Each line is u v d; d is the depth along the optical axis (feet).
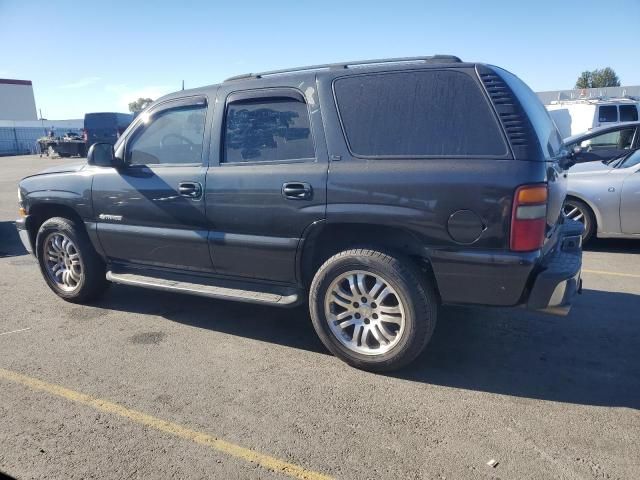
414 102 11.01
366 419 9.88
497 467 8.45
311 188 11.59
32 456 8.87
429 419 9.86
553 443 9.09
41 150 112.16
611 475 8.25
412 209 10.70
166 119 14.05
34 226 17.22
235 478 8.29
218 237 13.07
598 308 15.62
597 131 26.50
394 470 8.41
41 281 19.38
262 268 12.77
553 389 10.97
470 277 10.61
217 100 13.16
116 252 15.23
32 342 13.60
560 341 13.34
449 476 8.25
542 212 10.16
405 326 11.15
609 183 21.72
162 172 13.79
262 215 12.31
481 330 14.05
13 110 192.85
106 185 14.76
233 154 12.88
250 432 9.49
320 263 12.66
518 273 10.23
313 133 11.78
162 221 13.92
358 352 11.78
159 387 11.16
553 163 11.02
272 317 15.28
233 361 12.40
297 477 8.29
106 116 86.94
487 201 10.15
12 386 11.28
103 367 12.12
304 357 12.60
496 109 10.36
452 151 10.57
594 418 9.86
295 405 10.38
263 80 12.66
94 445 9.17
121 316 15.48
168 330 14.35
